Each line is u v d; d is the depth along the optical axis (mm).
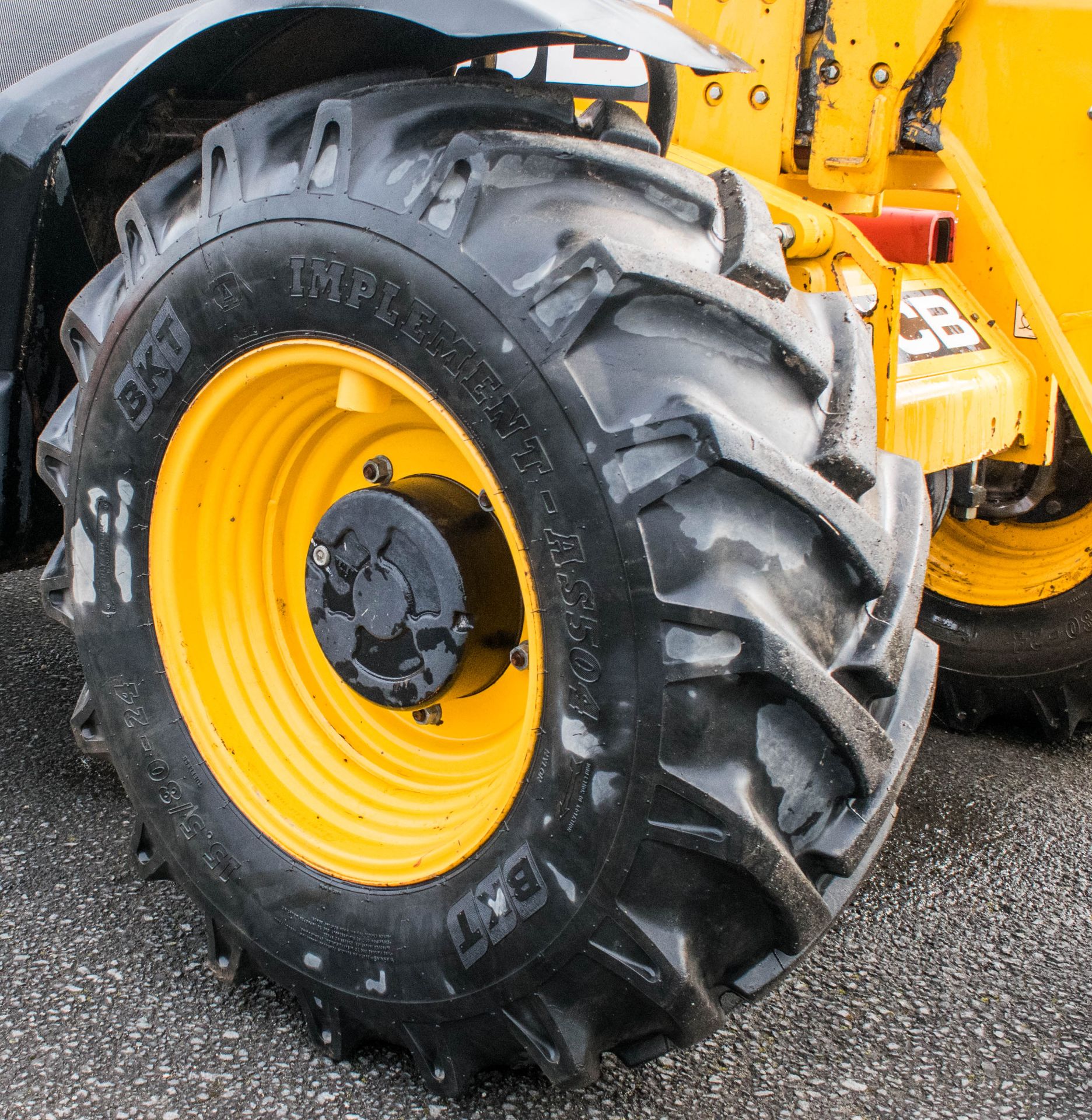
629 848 1337
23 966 1817
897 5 2150
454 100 1475
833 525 1323
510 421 1335
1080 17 2256
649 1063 1678
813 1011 1834
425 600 1536
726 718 1321
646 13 1487
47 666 3027
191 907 1998
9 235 2020
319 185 1445
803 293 1631
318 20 1603
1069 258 2408
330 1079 1612
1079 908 2184
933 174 2600
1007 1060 1730
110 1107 1528
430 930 1504
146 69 1611
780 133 2291
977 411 2365
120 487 1703
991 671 2975
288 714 1785
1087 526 2887
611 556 1293
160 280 1600
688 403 1268
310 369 1572
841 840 1440
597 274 1284
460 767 1711
